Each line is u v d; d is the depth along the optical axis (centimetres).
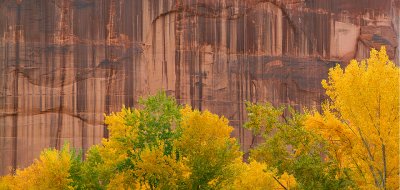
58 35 5422
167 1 5644
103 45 5481
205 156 2889
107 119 3095
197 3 5728
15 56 5375
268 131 3120
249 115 3150
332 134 2917
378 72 2759
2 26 5378
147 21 5588
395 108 2744
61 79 5412
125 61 5519
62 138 5397
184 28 5691
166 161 2861
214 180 2906
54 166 3059
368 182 2848
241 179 2900
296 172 2922
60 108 5406
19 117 5372
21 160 5350
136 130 3033
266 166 2945
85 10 5469
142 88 5541
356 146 2838
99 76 5459
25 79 5391
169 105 3089
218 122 2947
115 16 5512
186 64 5681
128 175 2956
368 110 2761
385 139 2742
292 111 3111
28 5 5403
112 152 3027
